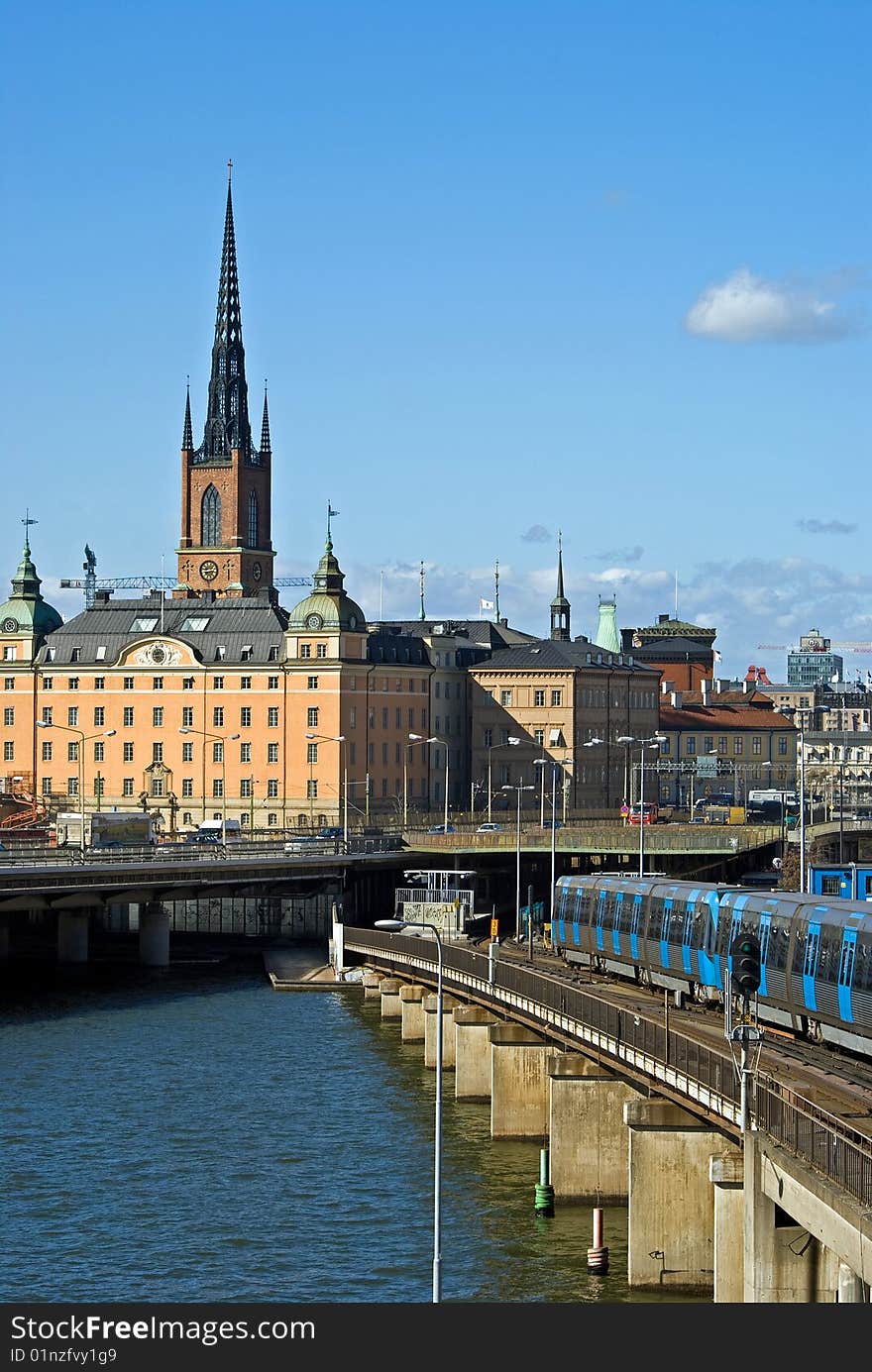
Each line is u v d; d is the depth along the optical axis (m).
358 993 169.50
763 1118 66.25
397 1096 121.94
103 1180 100.12
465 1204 94.88
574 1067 93.88
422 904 181.88
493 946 120.81
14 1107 117.19
